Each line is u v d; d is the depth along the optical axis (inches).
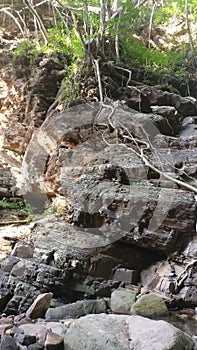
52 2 361.4
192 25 439.8
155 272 205.3
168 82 349.4
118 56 333.1
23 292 198.7
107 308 189.2
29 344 138.5
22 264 205.9
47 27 427.8
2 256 226.7
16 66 356.2
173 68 367.9
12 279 202.7
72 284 203.6
